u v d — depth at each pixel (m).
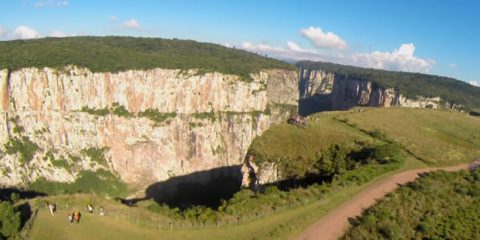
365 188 61.00
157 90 199.75
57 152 178.38
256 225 52.03
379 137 96.12
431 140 97.06
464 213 52.88
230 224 52.84
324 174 74.81
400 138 95.06
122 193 180.38
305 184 73.69
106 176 183.75
